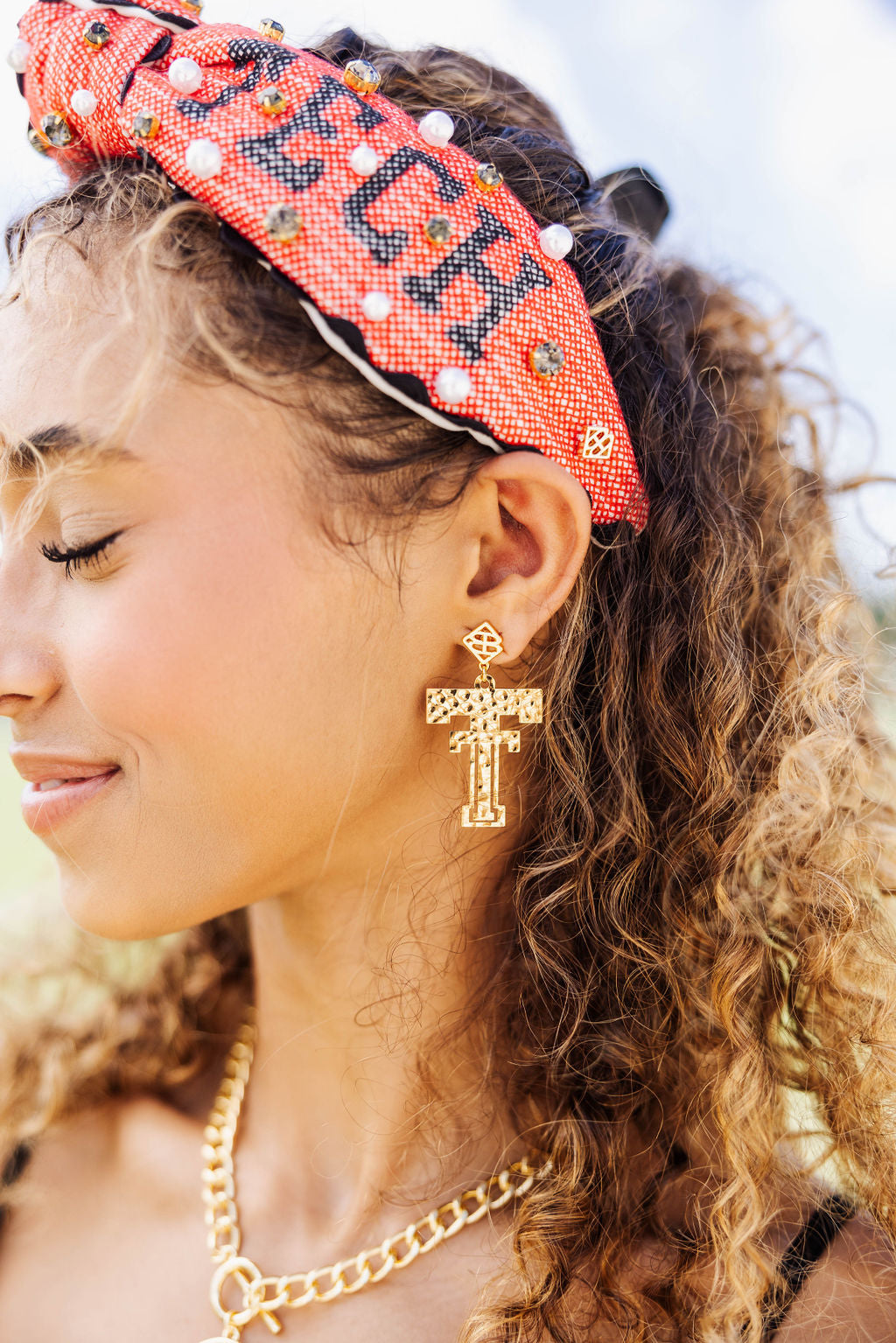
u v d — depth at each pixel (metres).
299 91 0.78
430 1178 0.99
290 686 0.81
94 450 0.75
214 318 0.77
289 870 0.90
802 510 1.27
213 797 0.82
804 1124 1.07
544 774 1.02
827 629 1.16
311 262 0.75
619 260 1.04
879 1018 1.06
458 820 0.97
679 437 1.08
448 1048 1.01
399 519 0.83
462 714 0.90
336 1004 1.01
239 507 0.78
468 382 0.79
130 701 0.78
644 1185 0.99
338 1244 0.98
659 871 1.05
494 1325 0.87
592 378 0.90
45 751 0.84
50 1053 1.26
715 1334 0.88
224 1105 1.13
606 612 1.03
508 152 0.97
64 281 0.79
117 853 0.85
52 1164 1.16
